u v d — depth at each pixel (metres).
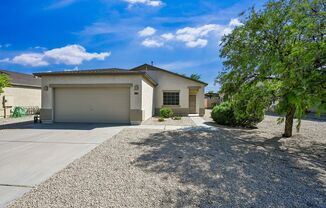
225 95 9.66
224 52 9.02
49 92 11.91
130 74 11.43
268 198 3.17
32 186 3.54
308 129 10.62
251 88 8.02
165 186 3.54
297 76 4.47
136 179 3.82
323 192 3.43
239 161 5.04
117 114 11.83
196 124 11.84
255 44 7.89
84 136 8.04
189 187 3.52
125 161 4.89
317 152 6.21
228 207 2.88
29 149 6.11
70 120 12.04
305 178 4.06
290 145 7.05
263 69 7.00
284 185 3.68
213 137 7.89
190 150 5.95
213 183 3.70
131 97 11.47
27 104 20.20
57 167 4.53
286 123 8.49
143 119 12.23
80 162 4.83
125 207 2.84
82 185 3.54
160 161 4.91
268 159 5.31
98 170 4.29
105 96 11.88
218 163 4.84
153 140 7.25
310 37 5.32
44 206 2.85
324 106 4.17
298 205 2.98
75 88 11.98
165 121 13.17
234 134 8.73
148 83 14.17
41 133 8.72
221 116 11.35
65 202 2.96
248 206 2.92
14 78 20.44
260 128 10.88
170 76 17.88
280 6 7.42
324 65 4.46
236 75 8.73
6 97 17.69
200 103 17.77
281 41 7.06
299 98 4.33
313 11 5.86
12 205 2.88
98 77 11.59
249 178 3.97
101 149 6.04
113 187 3.47
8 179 3.86
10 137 7.91
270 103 7.26
